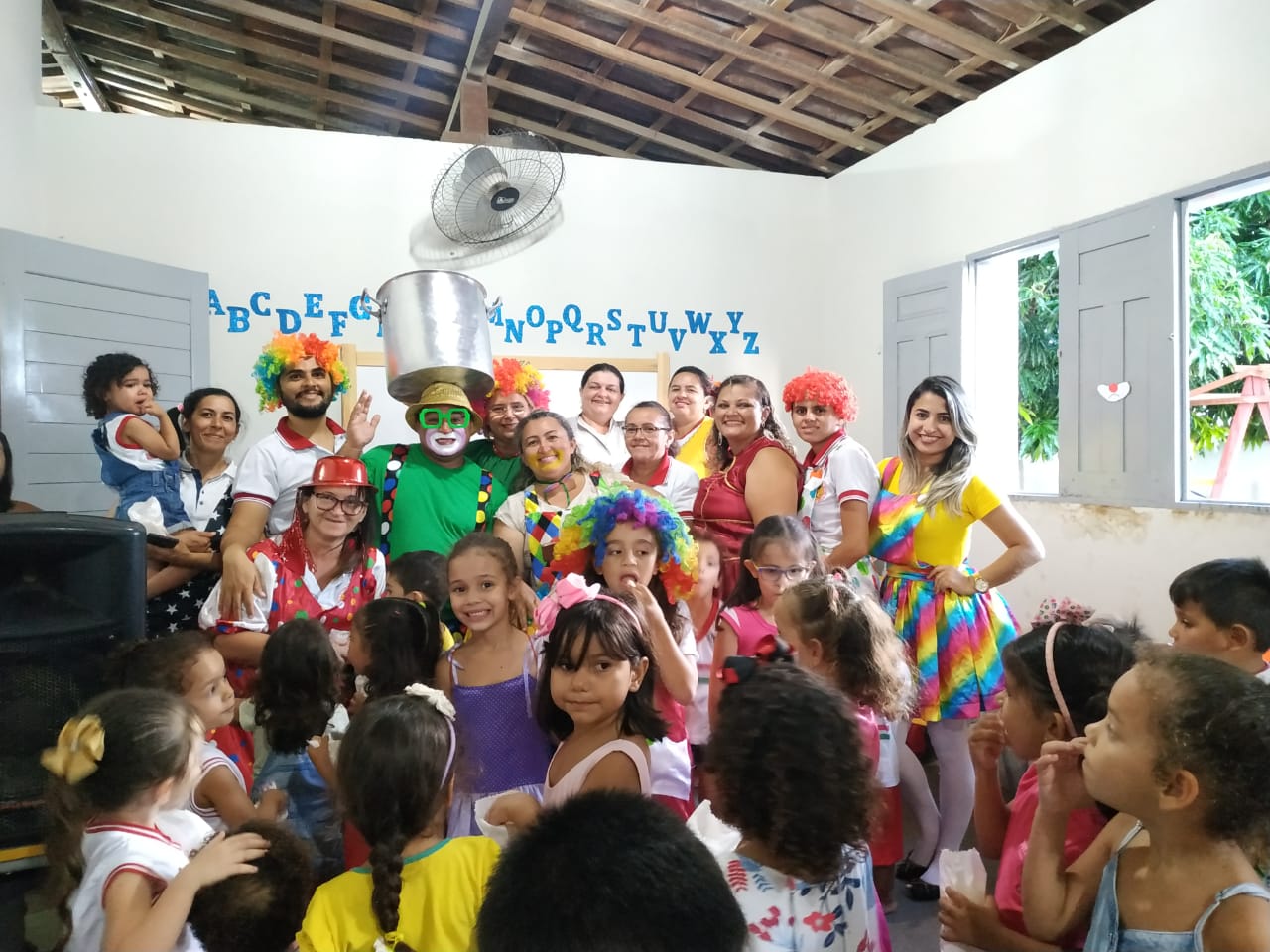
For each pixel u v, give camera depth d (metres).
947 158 4.30
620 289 4.89
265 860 1.33
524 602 2.07
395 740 1.32
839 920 1.13
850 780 1.12
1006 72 4.21
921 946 2.12
